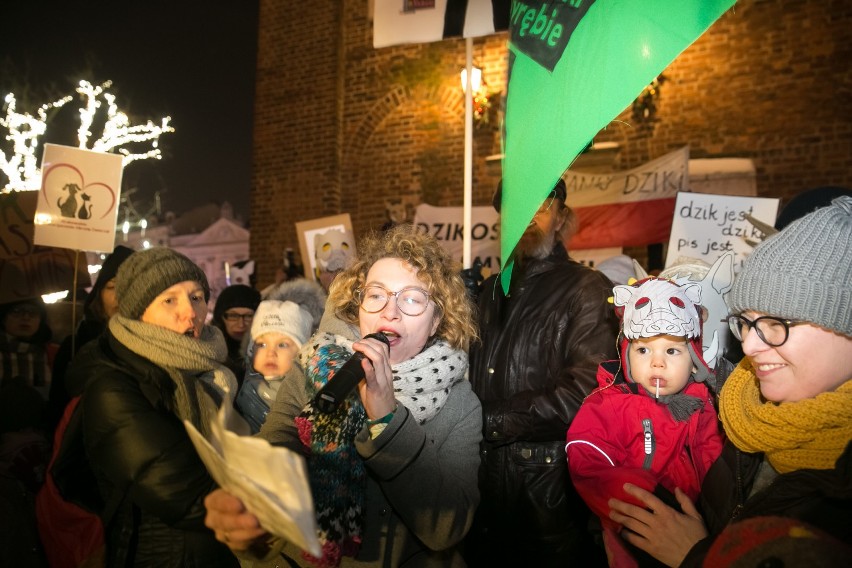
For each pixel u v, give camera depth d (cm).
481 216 706
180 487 173
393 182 862
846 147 689
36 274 428
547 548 254
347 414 174
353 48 891
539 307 271
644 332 194
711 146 734
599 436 198
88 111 1237
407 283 182
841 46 695
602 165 760
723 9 171
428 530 167
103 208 398
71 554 194
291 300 299
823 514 118
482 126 818
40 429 329
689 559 136
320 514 164
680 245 413
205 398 190
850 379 128
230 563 190
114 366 190
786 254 131
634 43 180
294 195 894
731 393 150
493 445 256
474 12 372
